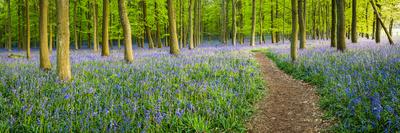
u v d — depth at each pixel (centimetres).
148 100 782
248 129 739
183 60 1584
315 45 2759
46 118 650
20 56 2370
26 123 632
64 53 1028
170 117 694
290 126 747
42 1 1352
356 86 855
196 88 937
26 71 1218
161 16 3388
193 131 668
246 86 1020
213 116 721
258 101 963
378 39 2716
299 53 1895
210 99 831
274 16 4528
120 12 1639
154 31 4488
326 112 786
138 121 649
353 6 2738
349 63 1218
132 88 931
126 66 1359
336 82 959
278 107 903
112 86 956
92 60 1747
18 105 719
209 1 5456
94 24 2855
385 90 770
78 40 4700
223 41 4312
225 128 698
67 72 1038
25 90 834
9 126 593
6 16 4025
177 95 857
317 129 709
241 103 846
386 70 968
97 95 852
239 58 1694
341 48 1870
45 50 1359
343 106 757
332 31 2364
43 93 849
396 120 591
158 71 1205
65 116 671
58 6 1017
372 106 673
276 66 1717
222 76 1159
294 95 1026
